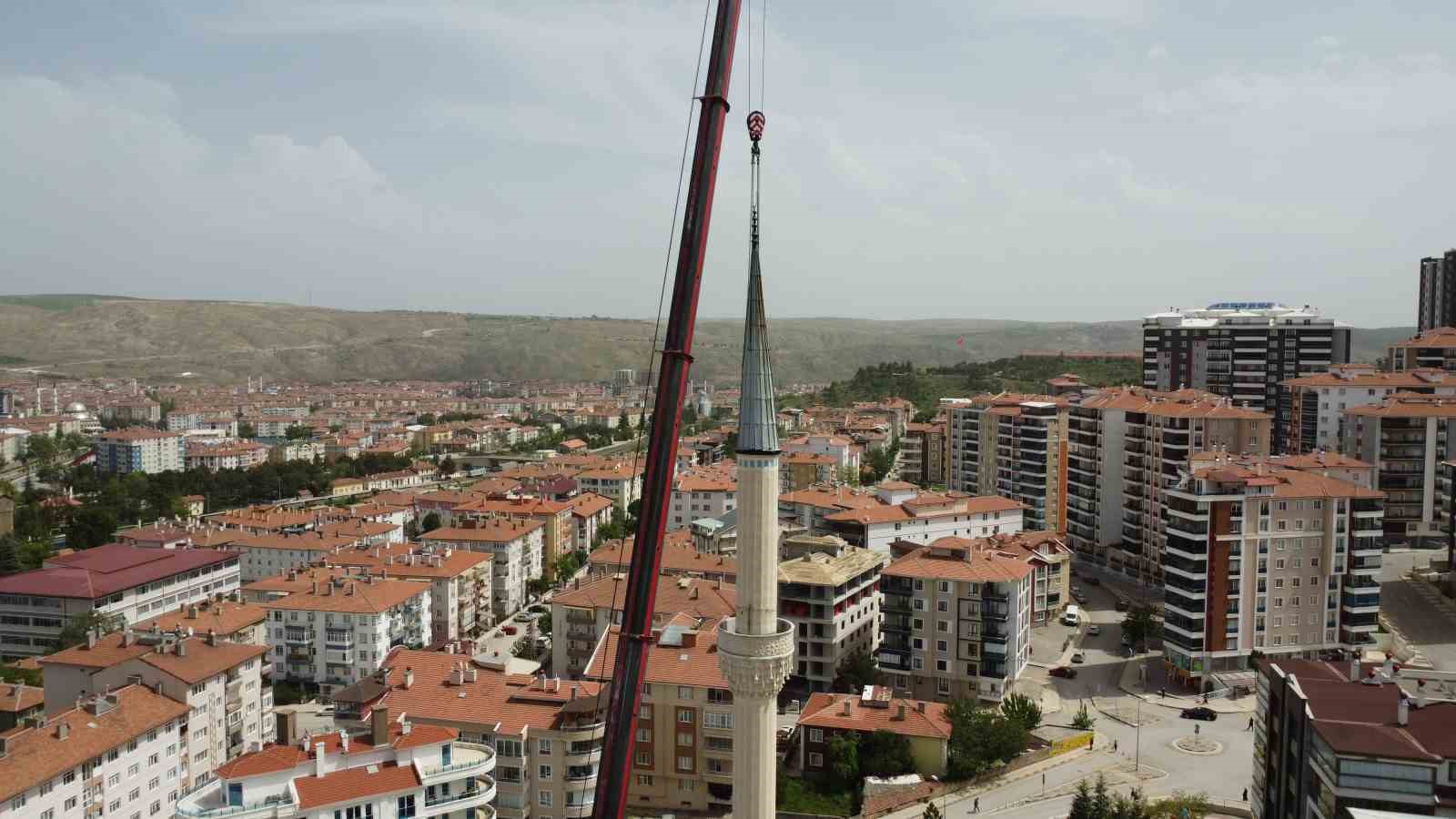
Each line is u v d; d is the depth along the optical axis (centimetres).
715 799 13962
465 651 16350
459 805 10806
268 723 16162
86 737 12281
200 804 10038
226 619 17625
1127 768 14762
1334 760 8806
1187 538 17775
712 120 7038
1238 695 17425
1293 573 17888
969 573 17662
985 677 17462
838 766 14300
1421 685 10044
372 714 10706
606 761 6581
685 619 16038
